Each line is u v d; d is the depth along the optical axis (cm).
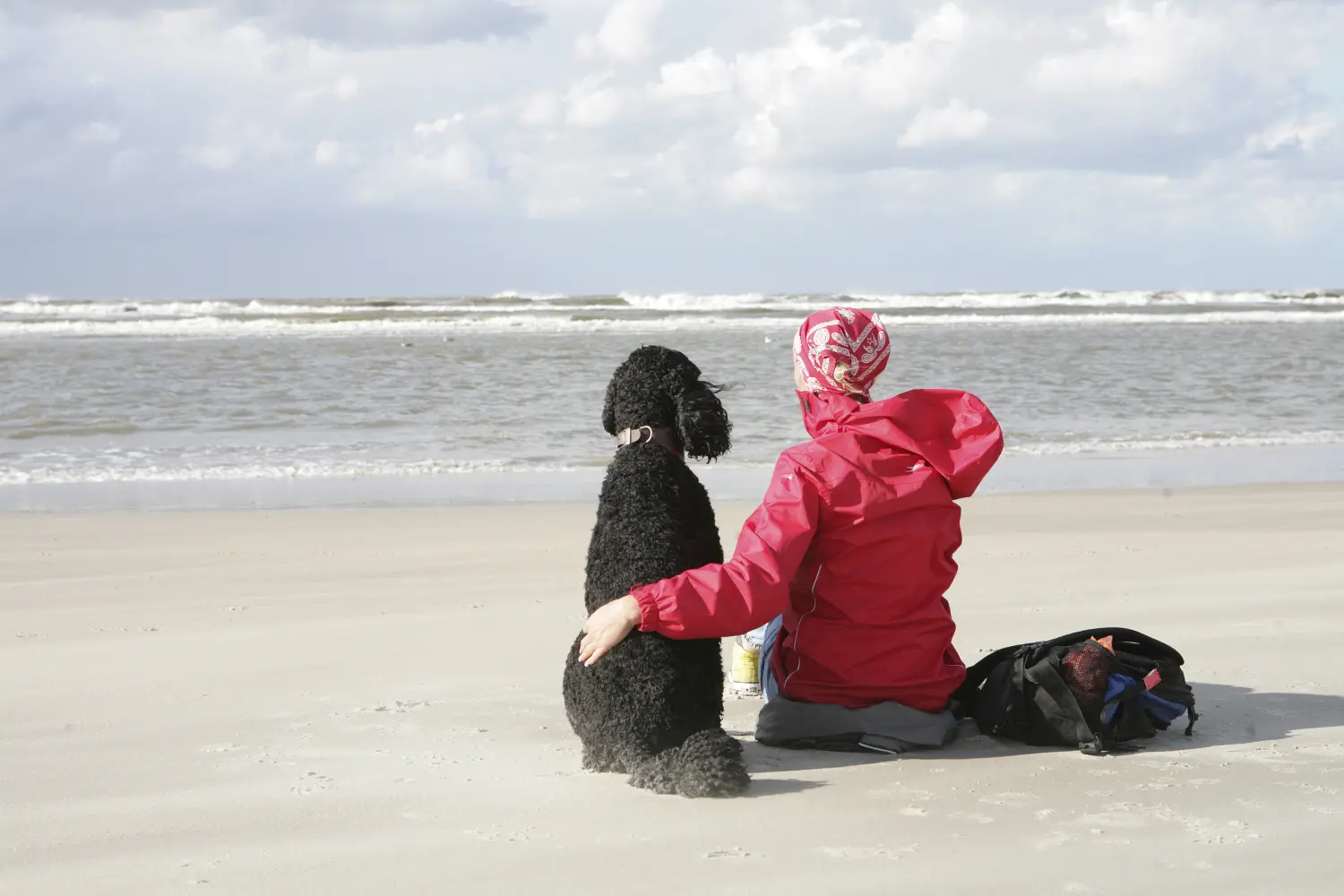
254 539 834
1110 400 1812
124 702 445
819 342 368
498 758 375
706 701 350
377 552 788
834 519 357
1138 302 6456
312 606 626
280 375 1998
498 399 1750
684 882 276
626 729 344
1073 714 370
